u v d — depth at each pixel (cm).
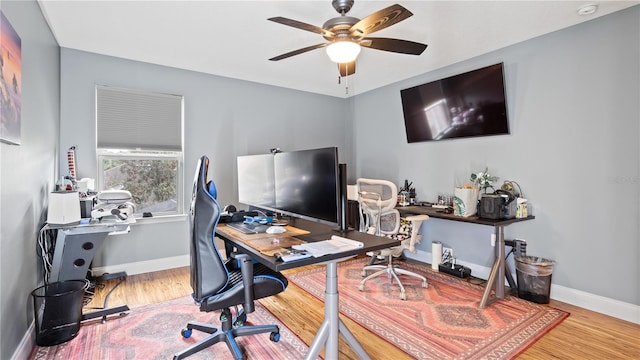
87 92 309
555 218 273
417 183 394
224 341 192
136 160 340
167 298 272
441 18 245
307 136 462
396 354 192
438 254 351
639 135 229
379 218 298
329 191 162
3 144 157
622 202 237
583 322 230
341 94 480
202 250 163
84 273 228
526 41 288
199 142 372
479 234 331
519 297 274
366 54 321
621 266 238
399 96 416
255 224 214
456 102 337
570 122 263
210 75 378
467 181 339
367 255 403
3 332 158
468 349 196
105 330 218
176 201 363
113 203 267
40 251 220
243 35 273
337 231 189
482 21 252
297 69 365
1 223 155
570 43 261
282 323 229
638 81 229
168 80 351
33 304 204
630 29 231
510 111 301
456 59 335
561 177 269
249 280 166
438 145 369
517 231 298
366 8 229
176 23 251
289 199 198
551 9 233
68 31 264
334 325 162
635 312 230
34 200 209
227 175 391
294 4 224
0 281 154
